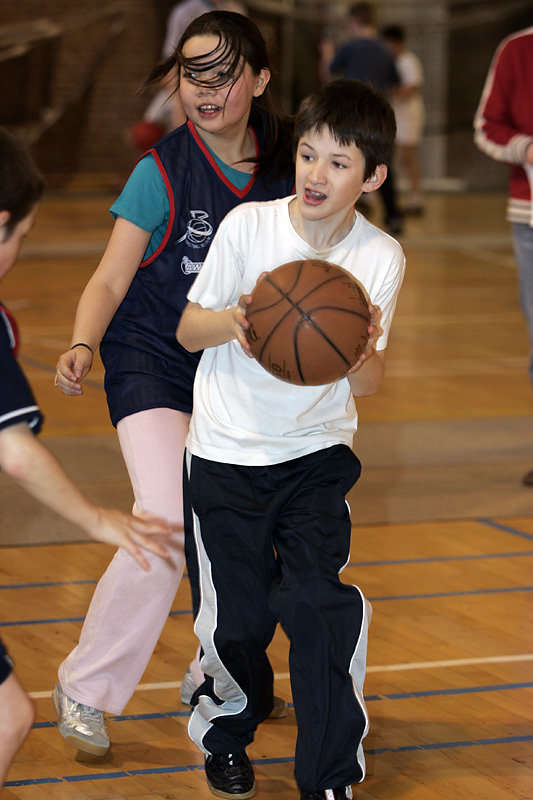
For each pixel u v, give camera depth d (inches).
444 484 315.6
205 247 173.2
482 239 819.4
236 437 151.2
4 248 123.4
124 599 164.7
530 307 307.0
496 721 184.7
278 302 140.9
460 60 1181.1
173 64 171.6
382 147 143.6
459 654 209.6
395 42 914.1
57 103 1042.1
